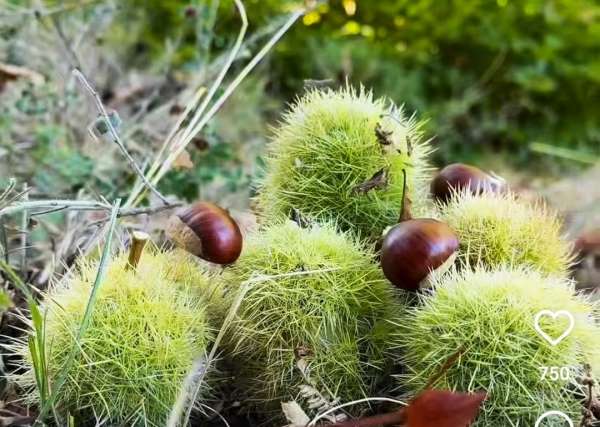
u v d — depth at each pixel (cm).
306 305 37
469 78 124
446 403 33
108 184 56
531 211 41
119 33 96
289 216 42
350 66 109
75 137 68
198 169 59
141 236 36
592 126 125
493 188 44
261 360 38
